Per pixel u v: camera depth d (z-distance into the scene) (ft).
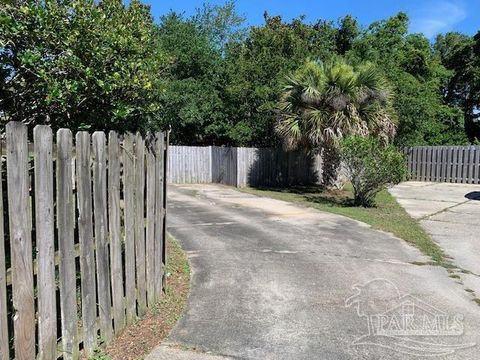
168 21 70.28
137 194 12.80
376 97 42.98
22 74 12.80
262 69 58.29
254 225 27.71
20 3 12.51
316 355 11.22
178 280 16.83
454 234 26.32
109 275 11.46
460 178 61.62
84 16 13.16
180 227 26.84
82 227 10.19
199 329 12.59
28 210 8.52
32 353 8.70
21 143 8.30
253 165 54.44
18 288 8.32
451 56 108.99
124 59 13.76
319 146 45.29
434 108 73.31
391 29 79.36
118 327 11.85
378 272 18.13
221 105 62.08
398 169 35.50
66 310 9.71
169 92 57.00
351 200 41.09
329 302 14.78
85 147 10.20
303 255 20.56
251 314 13.73
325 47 71.20
